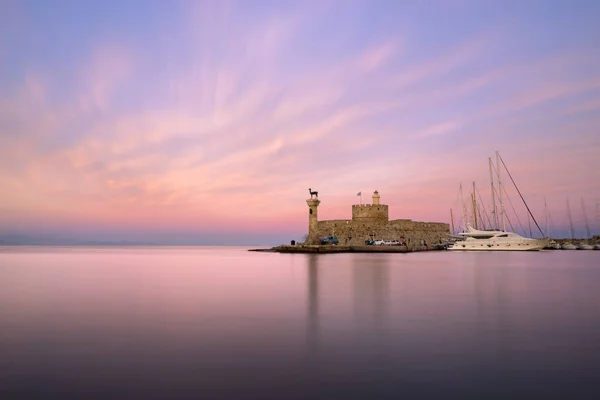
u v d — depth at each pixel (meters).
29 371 9.44
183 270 40.84
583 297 20.11
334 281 28.03
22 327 13.67
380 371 9.41
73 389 8.41
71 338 12.23
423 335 12.48
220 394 8.16
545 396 8.05
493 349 11.05
